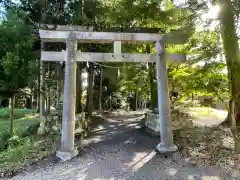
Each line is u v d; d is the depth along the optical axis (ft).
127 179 14.70
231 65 21.47
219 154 18.17
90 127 30.71
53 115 24.90
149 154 19.15
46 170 16.25
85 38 19.27
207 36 22.61
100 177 15.01
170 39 19.66
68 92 18.70
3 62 24.26
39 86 28.86
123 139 23.97
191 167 16.30
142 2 25.72
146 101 65.92
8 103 55.21
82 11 26.63
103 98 55.42
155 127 25.75
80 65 33.37
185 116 26.99
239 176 14.62
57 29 19.53
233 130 21.18
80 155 18.90
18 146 21.27
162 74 19.83
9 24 24.67
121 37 19.72
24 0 26.73
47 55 19.36
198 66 23.85
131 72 36.83
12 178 15.16
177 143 21.03
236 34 17.35
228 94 24.86
